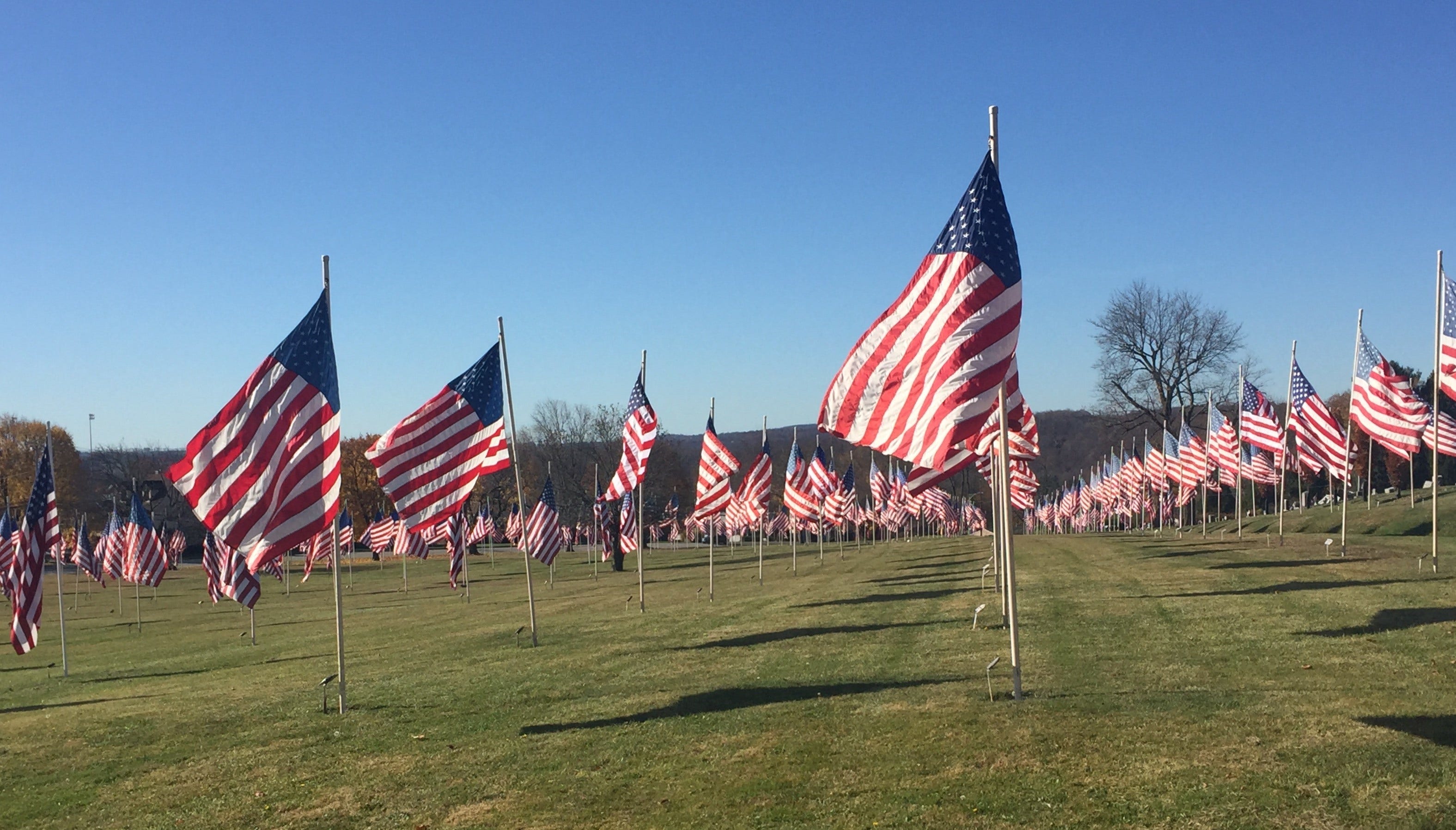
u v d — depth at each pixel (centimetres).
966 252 1212
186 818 1135
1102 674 1412
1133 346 6994
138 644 3394
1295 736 1027
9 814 1223
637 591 4109
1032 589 2620
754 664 1769
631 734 1305
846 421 1259
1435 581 2117
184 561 10744
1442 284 2297
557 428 10600
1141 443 13825
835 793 994
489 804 1075
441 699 1666
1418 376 6869
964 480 12212
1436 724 1034
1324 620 1742
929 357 1213
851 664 1684
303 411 1555
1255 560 2983
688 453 13762
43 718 1862
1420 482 7281
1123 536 5600
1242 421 3797
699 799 1020
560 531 4741
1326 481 7344
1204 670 1400
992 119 1230
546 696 1611
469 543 7856
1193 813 851
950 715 1226
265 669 2334
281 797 1180
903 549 6134
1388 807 823
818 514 4731
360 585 6469
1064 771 982
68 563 10056
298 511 1538
